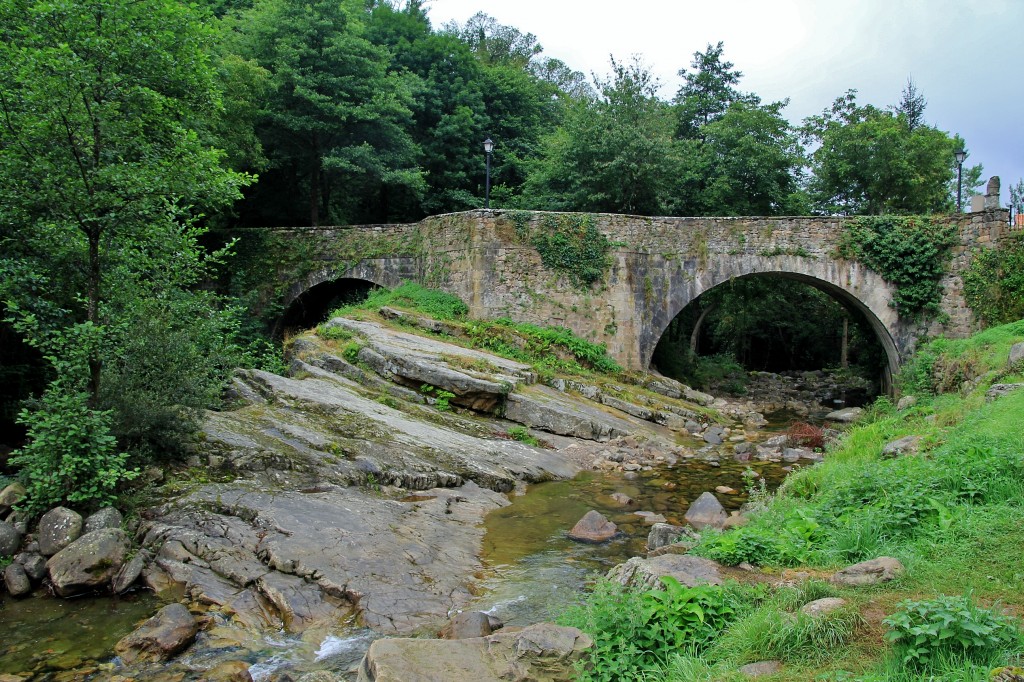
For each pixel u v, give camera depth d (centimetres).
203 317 1097
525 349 2067
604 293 2200
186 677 533
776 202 3044
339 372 1555
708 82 3769
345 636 603
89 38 855
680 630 471
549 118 4131
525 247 2188
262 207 3116
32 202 895
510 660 453
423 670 435
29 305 994
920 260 2120
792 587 496
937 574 506
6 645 586
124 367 932
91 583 679
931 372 1822
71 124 877
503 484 1133
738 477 1292
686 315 3566
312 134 2827
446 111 3516
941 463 770
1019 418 887
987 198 2091
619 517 998
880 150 3075
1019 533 562
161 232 1001
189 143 961
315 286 2622
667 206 2839
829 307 3959
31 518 784
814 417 2284
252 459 951
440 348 1797
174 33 941
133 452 888
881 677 360
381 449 1100
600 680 431
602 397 1856
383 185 3188
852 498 755
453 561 772
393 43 3578
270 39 2742
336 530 785
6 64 874
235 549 731
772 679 384
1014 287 1992
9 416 1317
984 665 353
